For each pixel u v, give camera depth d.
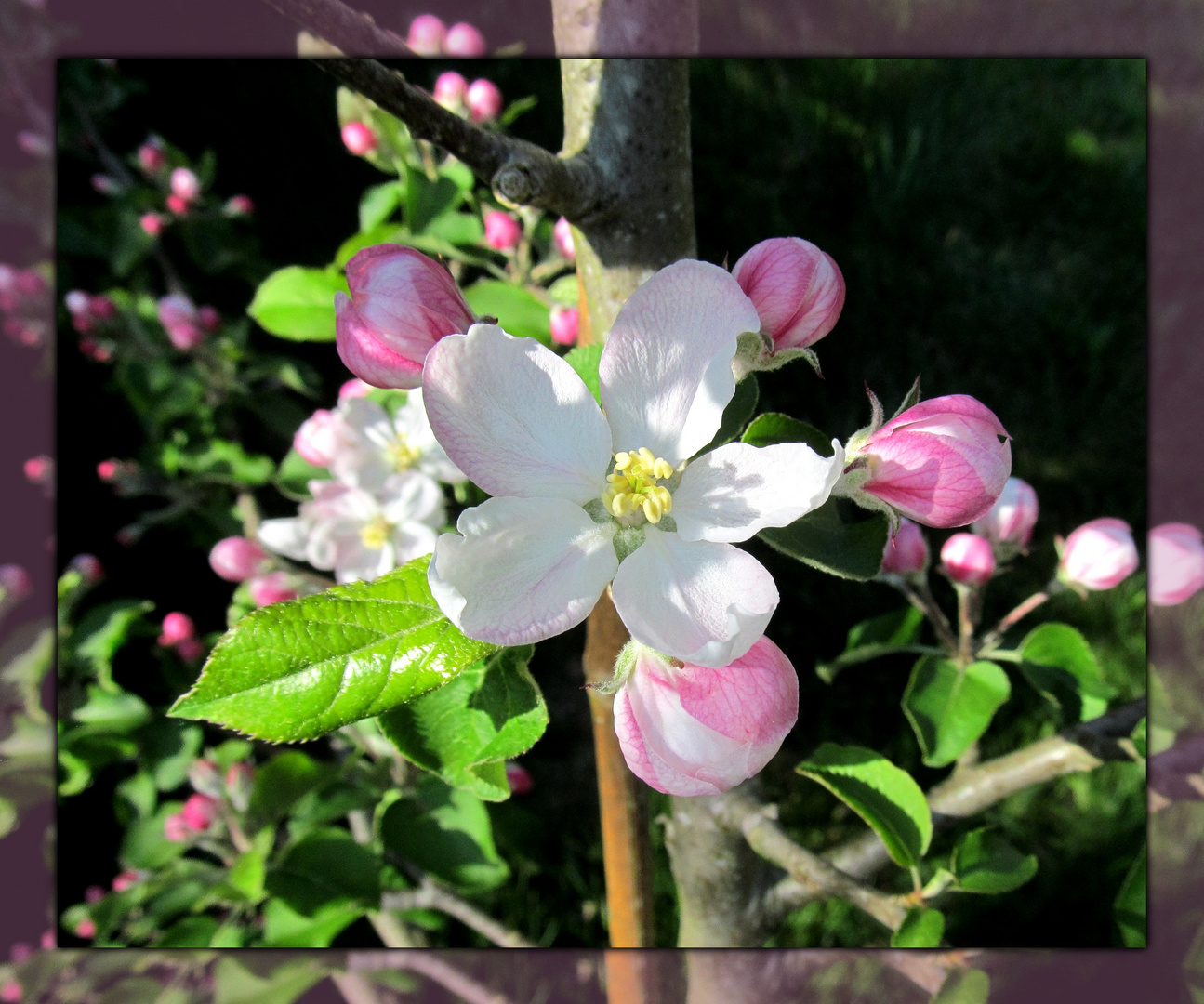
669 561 0.11
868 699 0.34
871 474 0.11
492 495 0.10
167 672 0.29
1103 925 0.31
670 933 0.31
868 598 0.35
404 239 0.21
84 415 0.35
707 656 0.10
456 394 0.10
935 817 0.18
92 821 0.31
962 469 0.11
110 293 0.34
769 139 0.40
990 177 0.41
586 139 0.13
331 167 0.39
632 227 0.13
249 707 0.10
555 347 0.20
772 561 0.35
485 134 0.11
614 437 0.11
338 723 0.10
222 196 0.39
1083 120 0.42
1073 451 0.37
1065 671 0.19
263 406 0.34
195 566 0.35
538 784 0.34
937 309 0.39
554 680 0.35
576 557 0.11
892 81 0.41
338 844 0.21
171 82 0.39
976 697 0.19
